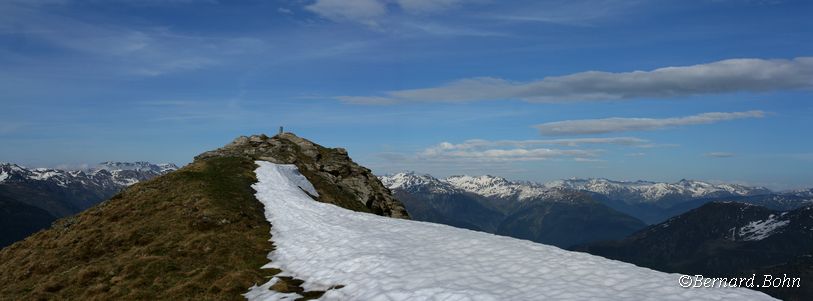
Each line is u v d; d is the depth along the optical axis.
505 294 19.36
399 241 29.98
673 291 18.61
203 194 44.16
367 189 75.19
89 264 31.92
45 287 28.41
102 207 45.47
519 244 26.88
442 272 22.81
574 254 24.20
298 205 44.56
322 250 29.86
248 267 28.95
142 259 30.05
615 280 20.23
